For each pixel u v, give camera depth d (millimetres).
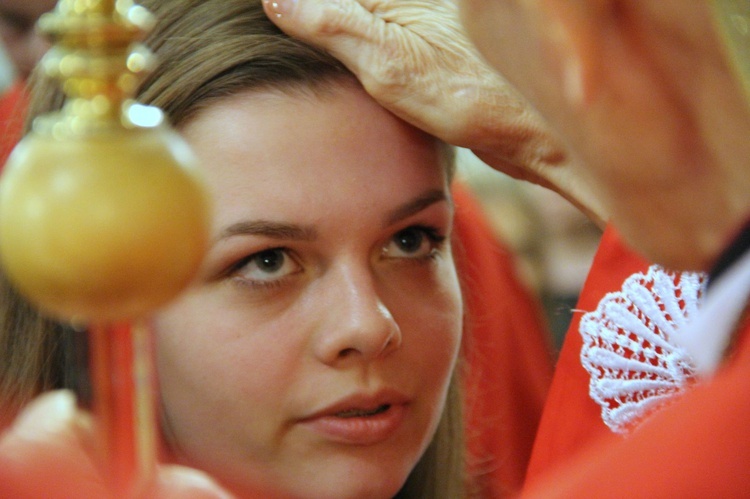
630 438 441
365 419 1095
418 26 1109
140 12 461
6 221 434
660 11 514
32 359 1242
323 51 1087
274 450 1102
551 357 2068
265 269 1085
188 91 1080
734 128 543
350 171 1073
